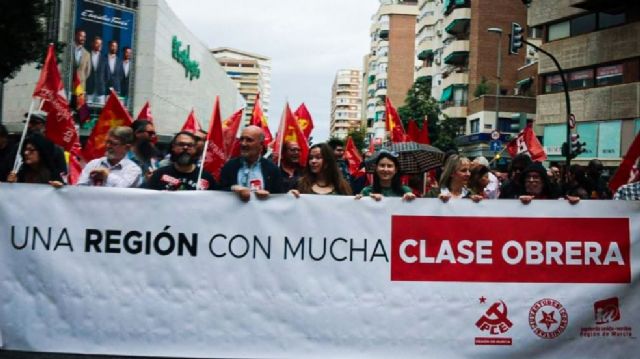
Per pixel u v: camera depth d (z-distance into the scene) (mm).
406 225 5145
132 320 5129
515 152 15273
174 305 5133
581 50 35250
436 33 68375
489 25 55906
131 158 7605
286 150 8211
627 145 32469
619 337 5113
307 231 5152
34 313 5141
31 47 20188
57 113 6863
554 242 5141
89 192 5164
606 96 33562
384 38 112312
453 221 5145
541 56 38156
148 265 5148
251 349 5121
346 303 5129
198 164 6801
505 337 5117
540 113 38062
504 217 5145
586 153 34719
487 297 5117
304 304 5133
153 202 5160
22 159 6031
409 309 5121
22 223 5152
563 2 36375
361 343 5121
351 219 5152
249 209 5156
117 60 49156
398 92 108625
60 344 5129
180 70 61562
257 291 5137
